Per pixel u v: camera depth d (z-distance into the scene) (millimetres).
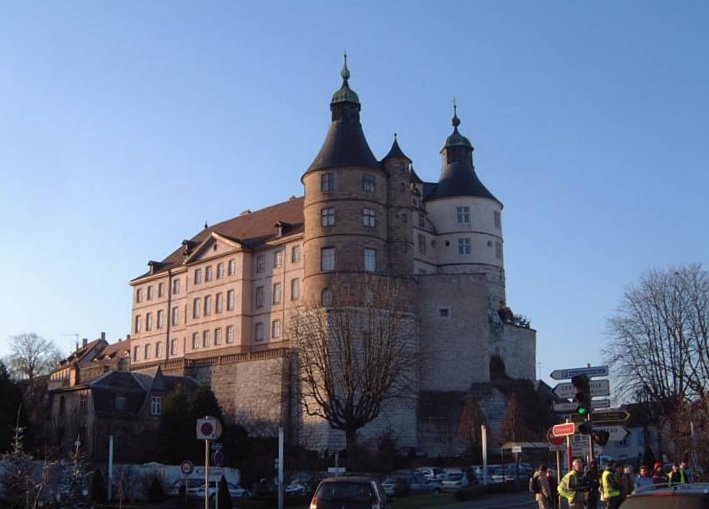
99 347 140500
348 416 58938
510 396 79500
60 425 74312
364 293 72062
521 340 92312
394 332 64125
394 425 76000
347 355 61844
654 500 13297
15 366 111062
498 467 65000
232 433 66312
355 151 80688
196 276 100688
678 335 63969
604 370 26266
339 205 79000
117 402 74812
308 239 79875
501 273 93125
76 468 26719
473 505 43719
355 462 62250
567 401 28328
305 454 65000
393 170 83500
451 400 80562
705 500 12852
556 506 31672
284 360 77625
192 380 83500
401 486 53781
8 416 62719
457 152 95625
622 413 24781
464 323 83188
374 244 79188
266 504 45062
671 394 62656
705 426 47219
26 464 25141
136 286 111250
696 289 64812
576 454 28531
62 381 114938
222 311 95438
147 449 70312
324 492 22438
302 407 75250
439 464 72000
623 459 80688
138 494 52062
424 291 83812
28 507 24125
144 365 95000
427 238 91312
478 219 92125
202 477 55031
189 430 65000
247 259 94188
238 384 81875
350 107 82875
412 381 74875
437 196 93625
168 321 104500
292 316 77750
